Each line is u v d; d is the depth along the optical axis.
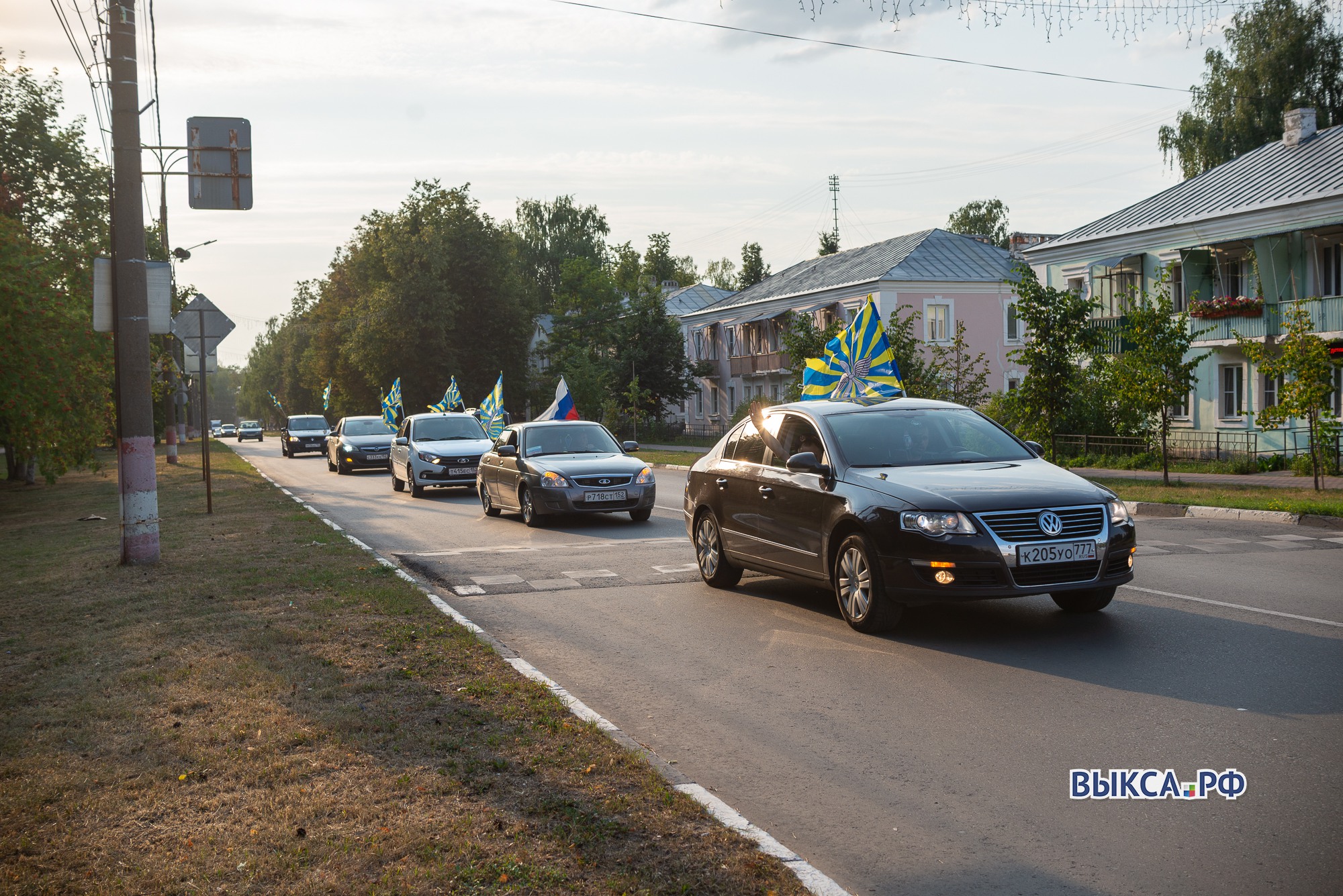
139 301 10.71
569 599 9.05
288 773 4.41
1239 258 29.23
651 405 56.91
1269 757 4.65
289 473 31.11
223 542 12.48
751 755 4.88
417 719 5.19
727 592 9.30
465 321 61.44
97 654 6.75
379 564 10.30
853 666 6.49
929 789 4.39
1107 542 7.04
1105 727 5.15
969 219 82.38
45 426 19.20
